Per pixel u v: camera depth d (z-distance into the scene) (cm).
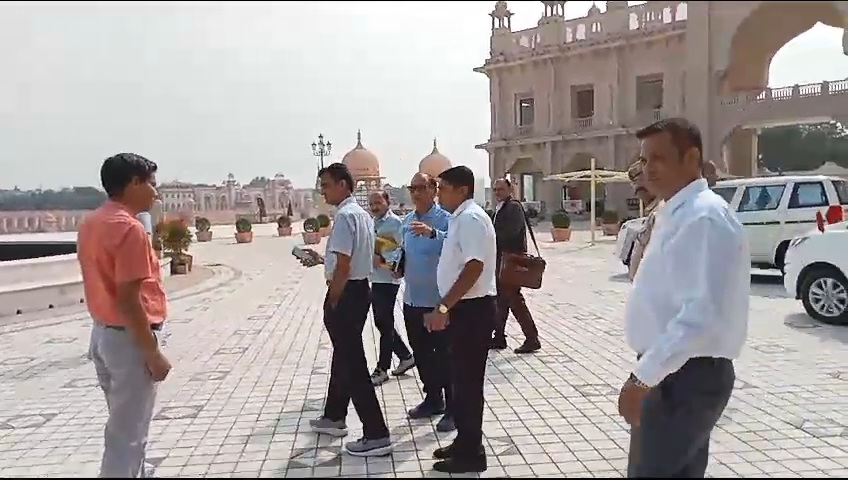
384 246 576
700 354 228
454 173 392
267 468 402
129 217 311
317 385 598
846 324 796
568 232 2141
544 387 570
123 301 303
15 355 744
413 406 523
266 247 2547
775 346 693
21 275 1044
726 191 1186
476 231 377
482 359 386
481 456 387
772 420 470
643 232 332
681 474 239
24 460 430
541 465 400
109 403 329
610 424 473
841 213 1059
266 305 1107
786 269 853
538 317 918
